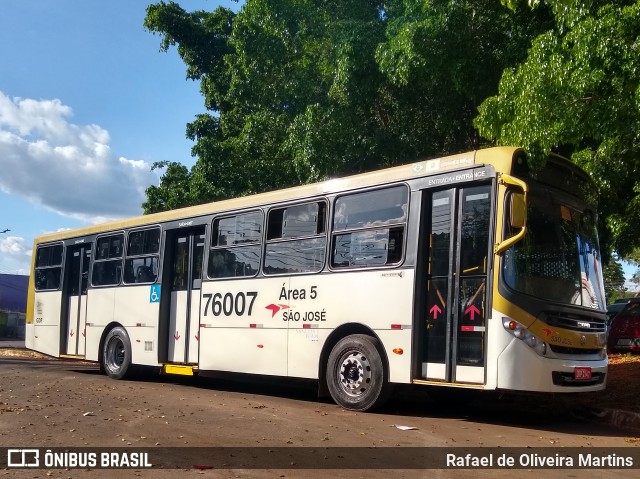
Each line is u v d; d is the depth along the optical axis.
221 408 9.55
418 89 13.41
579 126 8.69
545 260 8.45
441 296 8.68
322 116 13.88
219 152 18.73
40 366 17.08
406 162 14.04
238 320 11.28
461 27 11.80
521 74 9.08
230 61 17.44
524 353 7.88
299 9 14.59
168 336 12.85
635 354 15.41
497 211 8.23
